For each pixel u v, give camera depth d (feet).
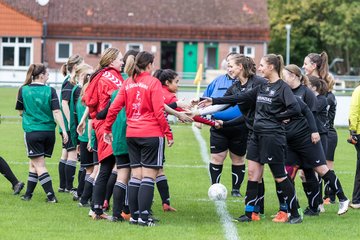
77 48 234.17
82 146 44.37
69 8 237.25
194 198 47.85
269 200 47.75
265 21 234.99
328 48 254.68
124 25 233.96
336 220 40.98
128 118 37.65
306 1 244.83
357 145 45.39
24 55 232.73
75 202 45.21
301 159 41.27
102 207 39.83
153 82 37.14
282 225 38.99
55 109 44.52
